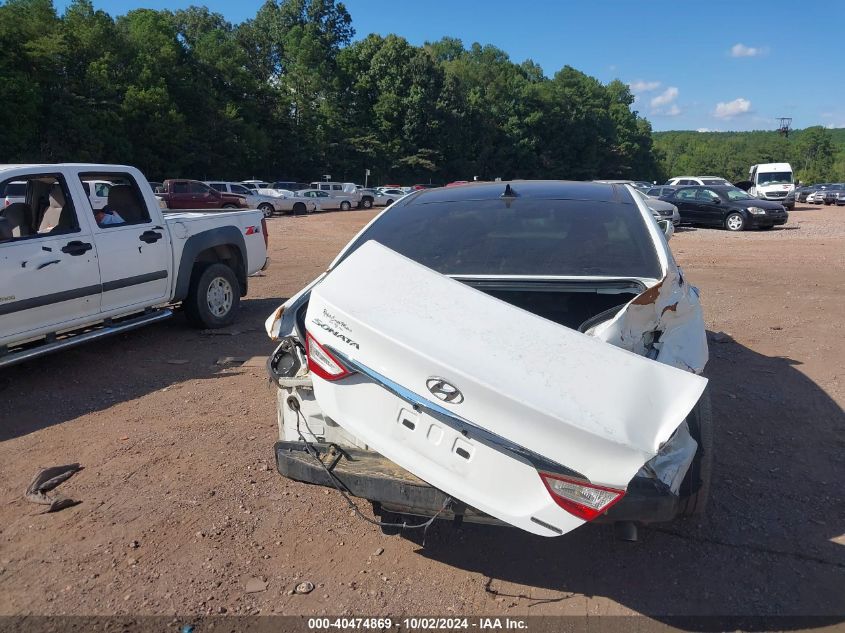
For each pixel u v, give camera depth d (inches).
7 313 210.4
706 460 123.7
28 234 236.7
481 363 97.9
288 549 131.6
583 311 145.6
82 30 1926.7
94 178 246.2
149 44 2130.9
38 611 114.2
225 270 301.7
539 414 93.0
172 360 252.8
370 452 120.6
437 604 115.6
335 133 2869.1
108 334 246.8
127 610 114.3
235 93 2527.1
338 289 113.8
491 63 3759.8
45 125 1777.8
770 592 117.4
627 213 157.2
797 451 169.8
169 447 176.2
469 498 102.4
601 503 93.4
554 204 163.5
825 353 252.7
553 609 114.1
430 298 109.0
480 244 147.8
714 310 333.4
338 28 3368.6
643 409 94.0
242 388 221.1
